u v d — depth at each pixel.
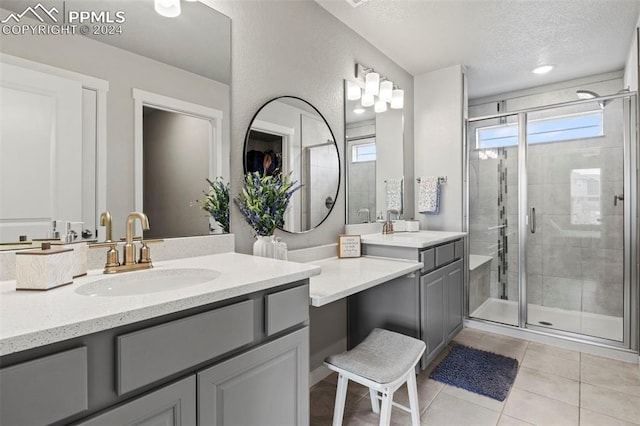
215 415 0.90
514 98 3.72
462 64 3.02
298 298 1.15
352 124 2.45
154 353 0.77
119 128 1.22
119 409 0.71
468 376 2.11
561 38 2.56
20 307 0.73
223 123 1.56
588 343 2.50
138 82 1.28
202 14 1.50
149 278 1.13
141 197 1.28
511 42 2.62
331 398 1.93
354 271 1.77
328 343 2.22
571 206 2.83
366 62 2.58
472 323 3.03
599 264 2.73
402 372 1.33
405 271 1.83
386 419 1.31
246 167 1.68
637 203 2.42
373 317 2.26
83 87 1.13
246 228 1.68
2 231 0.97
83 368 0.67
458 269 2.72
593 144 2.71
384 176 2.81
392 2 2.11
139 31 1.28
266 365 1.04
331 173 2.25
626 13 2.22
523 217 3.00
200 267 1.21
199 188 1.47
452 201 3.06
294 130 1.97
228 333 0.92
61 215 1.08
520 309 2.92
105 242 1.15
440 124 3.12
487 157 3.14
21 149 1.01
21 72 1.01
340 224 2.34
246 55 1.70
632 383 2.05
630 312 2.44
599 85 3.28
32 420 0.60
